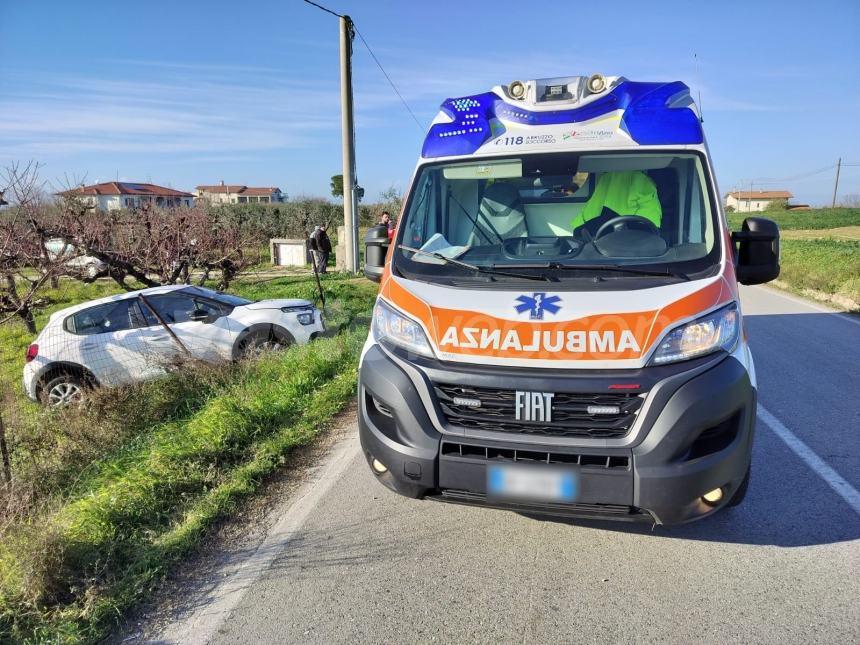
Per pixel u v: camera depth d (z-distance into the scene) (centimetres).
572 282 359
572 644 295
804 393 679
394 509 438
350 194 2073
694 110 439
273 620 320
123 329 909
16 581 342
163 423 704
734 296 352
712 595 330
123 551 384
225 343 939
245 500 461
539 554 375
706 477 318
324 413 644
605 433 325
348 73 1994
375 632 307
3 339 1374
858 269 1670
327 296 1510
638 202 416
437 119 475
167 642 307
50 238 984
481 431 337
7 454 555
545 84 452
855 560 360
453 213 445
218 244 1500
